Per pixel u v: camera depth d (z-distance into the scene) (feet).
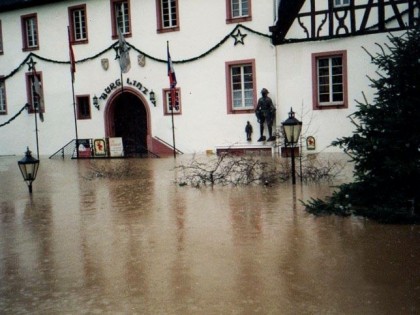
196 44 78.95
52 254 22.75
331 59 69.15
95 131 90.12
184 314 15.23
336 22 66.28
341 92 69.36
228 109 77.20
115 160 75.46
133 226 27.84
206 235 24.93
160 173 54.19
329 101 70.23
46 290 17.90
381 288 16.63
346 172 46.52
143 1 83.05
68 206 35.70
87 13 88.43
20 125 98.07
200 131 80.02
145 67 83.87
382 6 62.90
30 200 39.24
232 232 25.29
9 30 96.99
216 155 74.64
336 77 69.41
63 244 24.50
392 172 25.76
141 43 83.82
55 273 19.86
